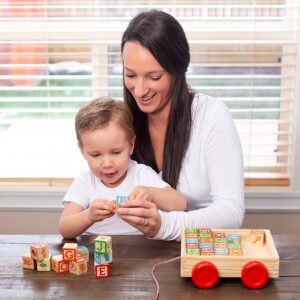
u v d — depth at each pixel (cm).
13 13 212
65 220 138
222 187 149
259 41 212
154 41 138
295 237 136
